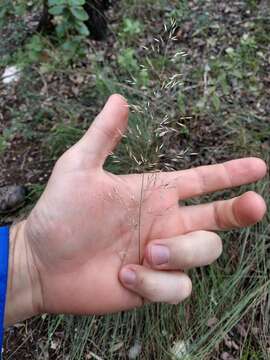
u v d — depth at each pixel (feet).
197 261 0.70
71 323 1.22
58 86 1.74
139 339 1.20
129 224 0.77
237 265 1.24
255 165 0.80
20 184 1.51
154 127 1.20
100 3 1.86
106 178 0.77
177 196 0.81
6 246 0.73
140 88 1.54
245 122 1.53
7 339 1.24
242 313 1.22
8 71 1.84
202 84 1.65
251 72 1.71
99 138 0.74
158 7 1.98
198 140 1.49
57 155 1.55
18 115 1.68
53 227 0.75
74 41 1.75
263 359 1.17
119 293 0.77
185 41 1.85
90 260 0.77
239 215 0.74
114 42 1.88
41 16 1.94
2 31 1.97
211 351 1.16
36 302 0.79
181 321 1.19
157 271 0.72
